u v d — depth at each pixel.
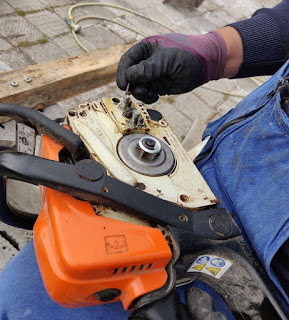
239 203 0.81
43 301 0.80
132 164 0.72
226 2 3.82
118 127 0.78
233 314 0.76
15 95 1.41
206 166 0.97
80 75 1.64
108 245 0.55
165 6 3.25
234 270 0.69
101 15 2.69
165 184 0.71
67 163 0.62
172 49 0.88
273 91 0.83
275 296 0.67
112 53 1.85
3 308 0.78
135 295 0.57
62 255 0.52
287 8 0.99
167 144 0.81
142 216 0.62
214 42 0.92
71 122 0.75
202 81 0.97
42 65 1.60
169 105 2.20
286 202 0.71
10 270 0.85
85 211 0.58
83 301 0.58
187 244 0.63
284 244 0.73
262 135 0.80
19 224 0.84
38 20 2.31
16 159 0.54
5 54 1.95
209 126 1.12
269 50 0.95
